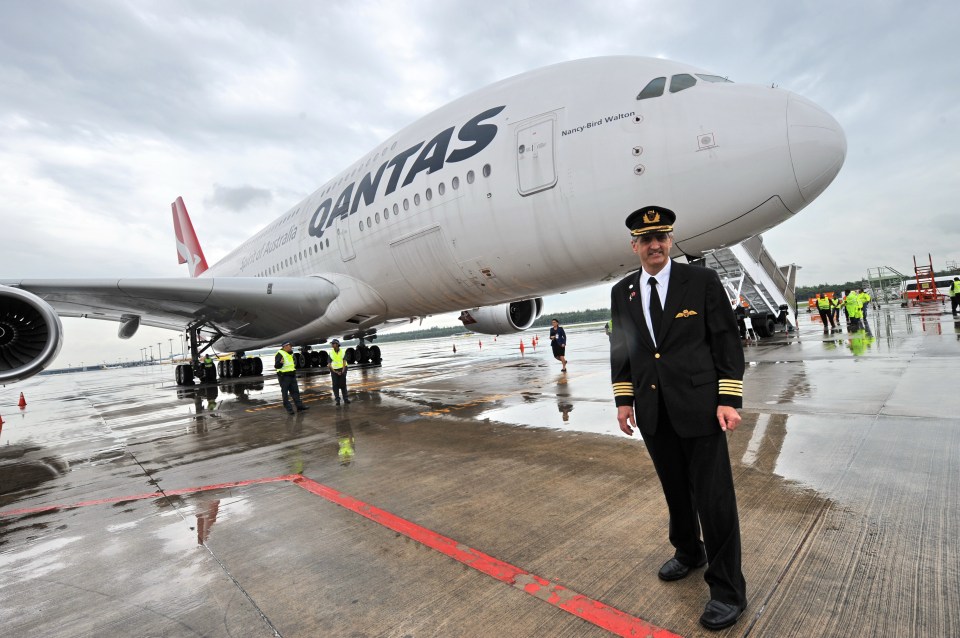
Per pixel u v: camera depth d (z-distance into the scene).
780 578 2.50
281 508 4.11
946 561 2.54
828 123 6.26
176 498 4.61
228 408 11.02
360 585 2.75
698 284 2.40
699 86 6.84
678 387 2.37
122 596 2.81
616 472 4.40
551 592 2.54
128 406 13.63
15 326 7.47
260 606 2.61
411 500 4.07
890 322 20.78
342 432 7.17
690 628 2.19
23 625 2.57
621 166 6.89
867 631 2.07
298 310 11.66
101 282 9.59
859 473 3.83
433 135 9.39
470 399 9.46
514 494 4.02
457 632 2.26
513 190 7.77
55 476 5.96
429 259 9.24
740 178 6.34
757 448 4.68
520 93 8.28
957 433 4.66
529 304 16.73
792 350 13.19
